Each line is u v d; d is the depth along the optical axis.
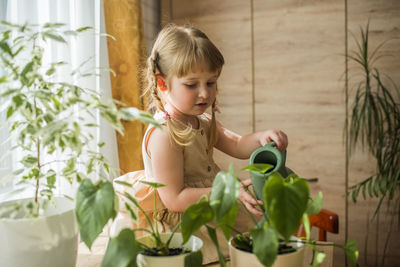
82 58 1.19
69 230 0.58
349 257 0.53
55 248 0.56
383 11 1.80
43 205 0.56
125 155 1.39
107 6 1.31
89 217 0.47
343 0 1.84
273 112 1.98
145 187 0.90
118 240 0.47
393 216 1.89
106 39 1.32
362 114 1.76
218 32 2.00
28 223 0.54
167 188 0.85
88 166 0.61
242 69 2.00
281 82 1.95
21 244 0.54
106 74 1.32
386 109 1.73
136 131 1.43
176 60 0.85
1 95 0.52
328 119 1.91
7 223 0.53
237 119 2.03
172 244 0.60
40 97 0.51
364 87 1.85
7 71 0.84
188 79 0.85
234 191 0.48
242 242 0.57
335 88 1.89
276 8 1.92
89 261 0.77
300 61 1.92
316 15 1.88
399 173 1.65
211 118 1.14
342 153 1.91
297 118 1.95
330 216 1.08
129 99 1.41
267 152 0.71
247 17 1.96
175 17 2.03
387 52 1.81
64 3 1.09
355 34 1.84
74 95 0.57
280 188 0.46
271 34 1.94
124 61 1.39
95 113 1.19
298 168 1.98
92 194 0.49
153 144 0.88
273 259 0.46
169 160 0.86
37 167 0.61
